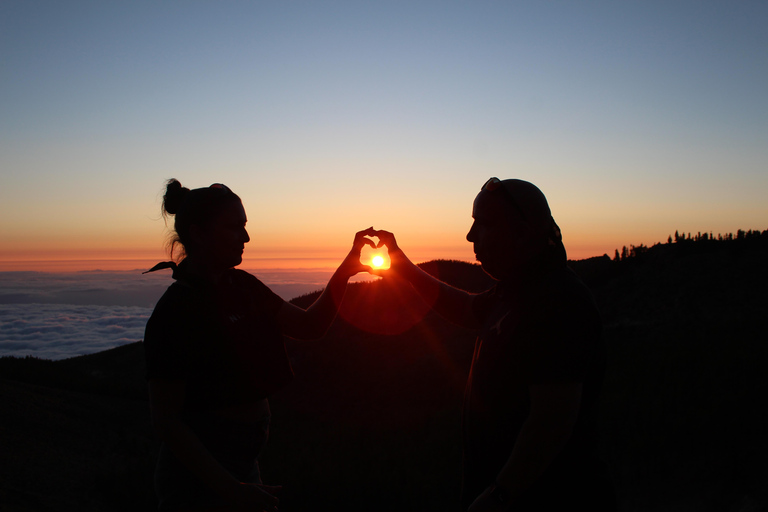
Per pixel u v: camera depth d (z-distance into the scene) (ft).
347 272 8.47
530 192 6.03
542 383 5.24
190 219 7.09
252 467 7.30
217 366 6.68
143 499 20.76
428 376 65.92
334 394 67.56
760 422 21.66
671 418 25.14
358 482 22.07
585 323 5.34
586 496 5.61
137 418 36.60
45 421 30.37
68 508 19.86
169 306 6.52
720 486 18.35
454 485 21.50
